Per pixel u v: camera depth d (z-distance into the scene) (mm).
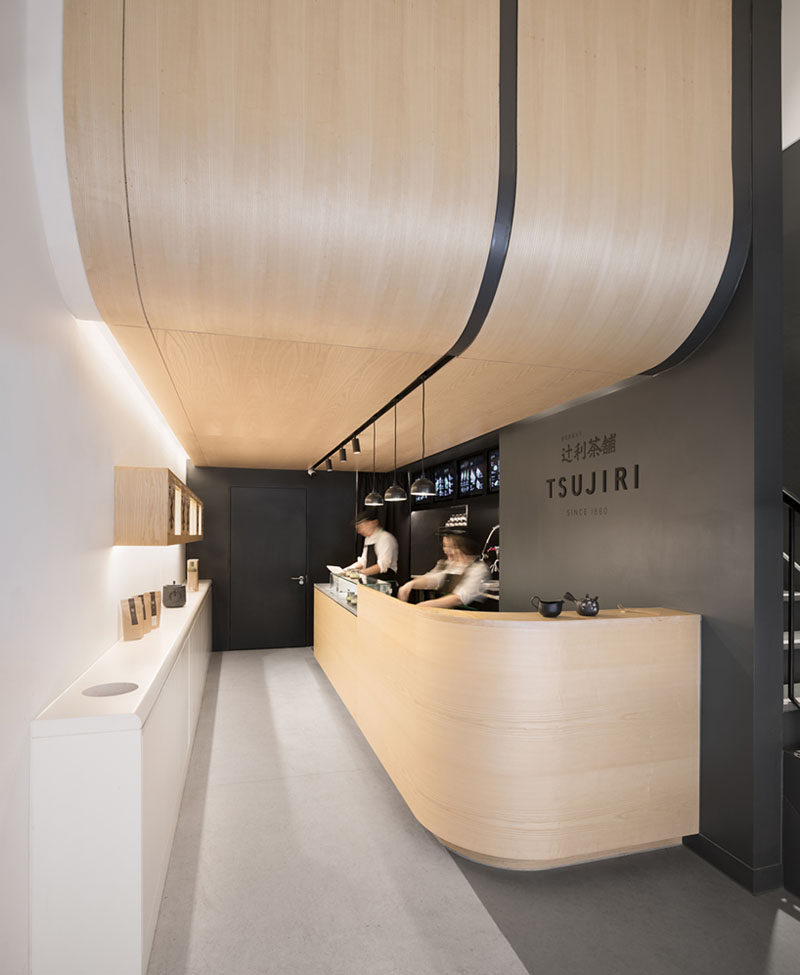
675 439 3201
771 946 2268
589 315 2510
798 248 4051
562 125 2234
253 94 1896
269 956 2166
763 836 2654
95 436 2818
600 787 2818
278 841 2982
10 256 1693
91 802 1914
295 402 4258
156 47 1817
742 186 2553
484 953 2201
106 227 1908
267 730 4621
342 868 2750
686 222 2439
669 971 2125
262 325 2400
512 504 5191
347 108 1983
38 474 1977
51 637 2111
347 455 7090
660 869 2793
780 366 2732
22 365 1817
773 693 2703
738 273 2604
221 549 8102
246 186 1903
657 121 2396
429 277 2203
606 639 2834
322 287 2168
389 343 2611
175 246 1964
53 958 1890
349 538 8547
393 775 3576
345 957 2170
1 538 1654
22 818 1808
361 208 2014
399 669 3447
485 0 2158
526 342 2629
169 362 3270
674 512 3205
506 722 2754
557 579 4438
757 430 2703
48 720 1897
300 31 1944
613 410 3783
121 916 1927
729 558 2830
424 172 2057
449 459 7215
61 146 1785
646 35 2400
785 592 3865
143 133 1805
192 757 4070
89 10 1773
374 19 2021
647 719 2885
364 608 4414
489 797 2764
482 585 4848
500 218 2156
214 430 5379
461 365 3264
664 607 3264
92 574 2752
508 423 5035
